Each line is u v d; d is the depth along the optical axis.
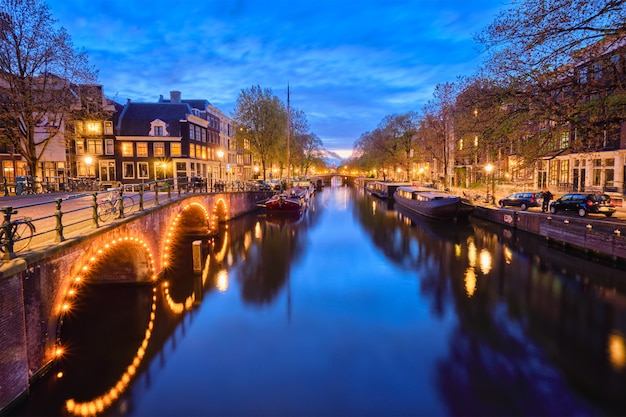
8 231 7.12
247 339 10.91
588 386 8.58
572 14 12.53
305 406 7.93
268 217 37.56
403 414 7.70
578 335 11.09
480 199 38.53
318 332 11.38
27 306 7.63
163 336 11.04
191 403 8.02
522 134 15.02
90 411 7.73
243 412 7.74
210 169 50.50
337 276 17.31
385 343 10.70
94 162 41.12
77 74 24.72
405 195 46.09
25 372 7.44
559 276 16.72
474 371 9.26
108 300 13.91
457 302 13.87
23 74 23.59
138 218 13.20
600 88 12.91
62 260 8.77
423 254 21.66
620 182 29.06
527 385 8.70
